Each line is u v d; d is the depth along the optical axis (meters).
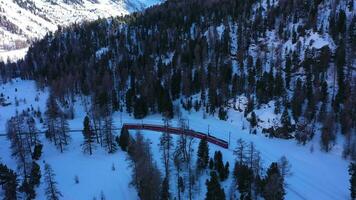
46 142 135.12
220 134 138.50
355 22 169.50
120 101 184.88
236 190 98.12
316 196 99.25
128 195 100.88
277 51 179.12
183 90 173.62
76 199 100.69
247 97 158.75
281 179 92.94
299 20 197.88
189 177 96.19
